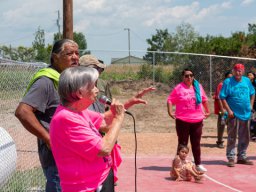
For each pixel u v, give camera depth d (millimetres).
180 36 42281
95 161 3486
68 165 3428
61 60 4547
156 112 20016
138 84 22656
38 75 4418
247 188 8820
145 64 22781
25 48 25188
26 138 7121
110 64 22672
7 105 6781
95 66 5996
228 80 10570
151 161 11539
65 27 10523
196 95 9359
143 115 19656
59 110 3457
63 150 3418
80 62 5969
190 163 9367
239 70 10477
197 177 9211
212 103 20891
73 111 3441
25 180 6891
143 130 17234
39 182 7156
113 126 3537
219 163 11250
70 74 3414
